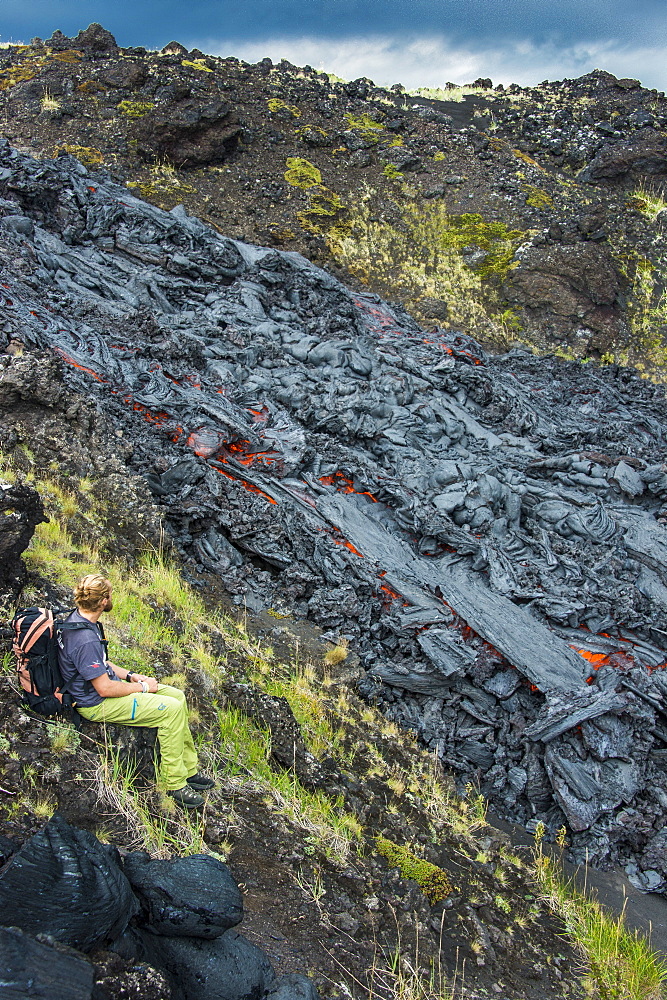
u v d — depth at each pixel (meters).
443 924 4.79
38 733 4.09
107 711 4.20
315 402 12.40
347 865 4.79
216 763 5.11
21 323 10.27
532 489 12.05
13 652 4.54
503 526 11.02
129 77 29.39
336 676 8.18
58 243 14.53
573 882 7.04
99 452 8.92
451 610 9.10
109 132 27.61
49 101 28.08
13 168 15.77
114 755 4.18
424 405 13.74
